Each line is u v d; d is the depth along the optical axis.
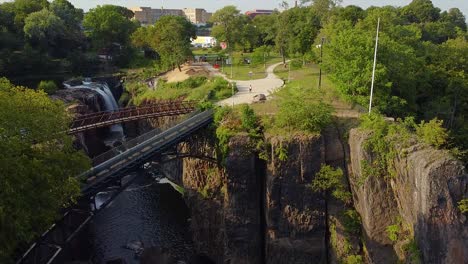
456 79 74.75
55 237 42.28
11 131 30.86
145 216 61.88
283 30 104.00
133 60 134.12
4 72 98.00
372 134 44.19
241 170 48.31
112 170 44.06
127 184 46.62
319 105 48.44
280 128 48.44
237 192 48.84
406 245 40.00
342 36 59.12
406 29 89.56
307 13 117.06
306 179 46.34
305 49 94.94
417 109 67.94
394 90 63.88
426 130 44.03
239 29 119.12
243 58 119.12
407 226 41.31
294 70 95.56
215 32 120.44
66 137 35.44
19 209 27.44
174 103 71.56
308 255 47.38
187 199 61.25
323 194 46.53
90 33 150.38
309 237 46.94
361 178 44.09
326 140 47.44
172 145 50.62
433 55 83.44
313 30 97.19
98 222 59.69
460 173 36.44
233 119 51.97
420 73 72.94
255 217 49.72
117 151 47.25
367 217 43.69
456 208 36.28
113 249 53.31
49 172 31.48
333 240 46.09
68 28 131.12
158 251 52.81
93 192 41.31
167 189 70.50
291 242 47.34
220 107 57.28
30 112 33.03
